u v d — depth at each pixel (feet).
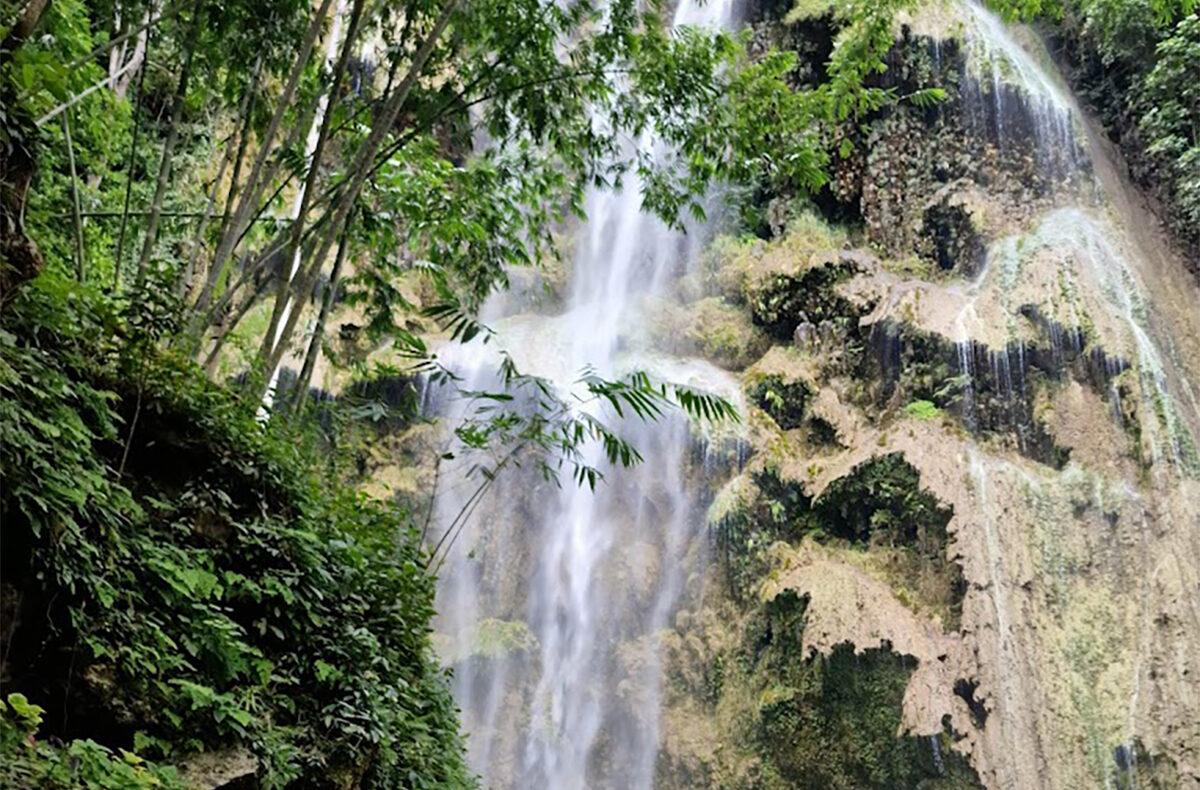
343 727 13.85
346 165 25.54
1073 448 43.93
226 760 11.89
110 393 11.94
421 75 24.61
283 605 14.34
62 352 11.88
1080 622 39.11
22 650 10.30
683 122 26.08
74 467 10.74
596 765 44.80
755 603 45.14
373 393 46.88
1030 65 58.03
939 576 41.81
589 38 26.23
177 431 13.66
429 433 48.78
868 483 44.68
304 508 15.53
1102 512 41.63
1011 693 37.32
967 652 38.40
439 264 27.07
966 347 47.14
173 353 13.88
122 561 11.63
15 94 11.37
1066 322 46.65
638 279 59.41
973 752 36.50
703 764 42.98
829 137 35.53
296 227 20.16
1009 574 39.99
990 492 42.14
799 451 48.75
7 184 11.02
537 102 24.97
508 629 46.14
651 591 48.08
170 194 35.70
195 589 12.36
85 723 10.73
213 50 22.07
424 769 16.39
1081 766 35.68
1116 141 58.54
